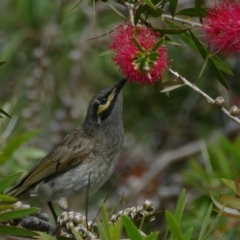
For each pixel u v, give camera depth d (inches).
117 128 466.9
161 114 644.7
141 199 616.1
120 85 469.4
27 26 598.9
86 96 627.5
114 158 470.9
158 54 300.4
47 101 615.8
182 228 416.2
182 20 319.0
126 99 638.5
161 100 641.0
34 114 577.6
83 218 304.0
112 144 466.6
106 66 616.7
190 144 632.4
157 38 313.6
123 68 305.6
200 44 315.6
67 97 599.2
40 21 598.9
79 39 600.7
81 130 471.5
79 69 598.2
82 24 609.0
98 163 464.1
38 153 469.4
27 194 466.3
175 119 641.6
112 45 313.6
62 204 460.8
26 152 466.6
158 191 599.8
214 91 613.0
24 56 620.7
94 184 467.8
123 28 311.4
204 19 321.7
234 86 613.6
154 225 583.8
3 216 290.0
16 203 315.3
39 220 342.3
